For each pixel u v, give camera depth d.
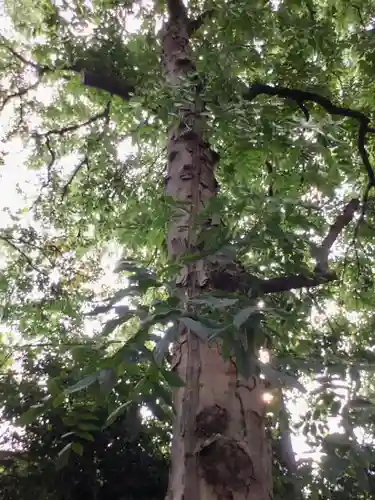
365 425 1.88
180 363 2.04
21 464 4.17
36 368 4.02
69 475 4.24
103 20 5.41
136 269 1.57
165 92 2.89
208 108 2.65
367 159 5.02
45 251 6.84
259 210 2.06
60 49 5.11
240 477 1.73
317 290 4.30
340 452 1.79
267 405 1.80
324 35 4.13
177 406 1.94
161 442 4.82
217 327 1.35
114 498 4.48
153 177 6.29
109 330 1.46
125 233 3.44
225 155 3.39
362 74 5.12
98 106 6.62
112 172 6.25
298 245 2.22
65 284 6.60
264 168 3.84
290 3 4.19
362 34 4.57
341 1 4.95
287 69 4.51
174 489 1.79
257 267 2.51
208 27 4.03
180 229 2.48
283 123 2.78
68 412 2.08
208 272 2.21
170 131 3.27
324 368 1.84
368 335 3.27
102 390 1.33
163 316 1.37
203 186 2.98
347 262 5.39
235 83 3.01
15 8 5.60
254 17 3.71
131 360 1.32
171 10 4.62
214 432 1.82
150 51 4.04
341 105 5.48
